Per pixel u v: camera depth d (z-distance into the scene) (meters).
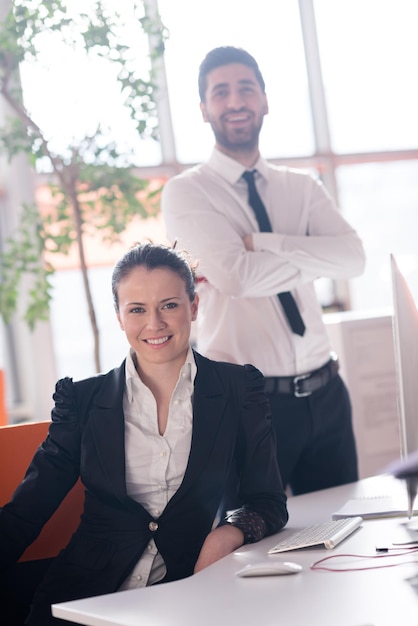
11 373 6.96
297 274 3.29
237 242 3.29
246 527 2.16
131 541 2.19
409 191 8.05
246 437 2.35
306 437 3.18
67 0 5.10
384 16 7.98
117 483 2.22
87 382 2.38
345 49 7.88
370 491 2.62
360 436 5.37
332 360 3.30
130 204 5.36
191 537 2.22
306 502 2.59
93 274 7.20
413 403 1.97
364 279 7.90
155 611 1.66
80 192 5.30
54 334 7.02
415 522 2.13
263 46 7.61
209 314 3.31
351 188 7.89
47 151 5.21
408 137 8.05
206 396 2.31
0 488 2.48
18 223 6.68
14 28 5.05
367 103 7.94
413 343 1.98
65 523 2.51
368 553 1.91
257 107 3.37
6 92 5.18
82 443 2.29
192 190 3.37
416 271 8.02
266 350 3.20
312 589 1.70
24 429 2.54
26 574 2.45
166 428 2.29
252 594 1.71
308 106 7.77
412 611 1.51
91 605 1.73
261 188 3.43
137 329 2.26
